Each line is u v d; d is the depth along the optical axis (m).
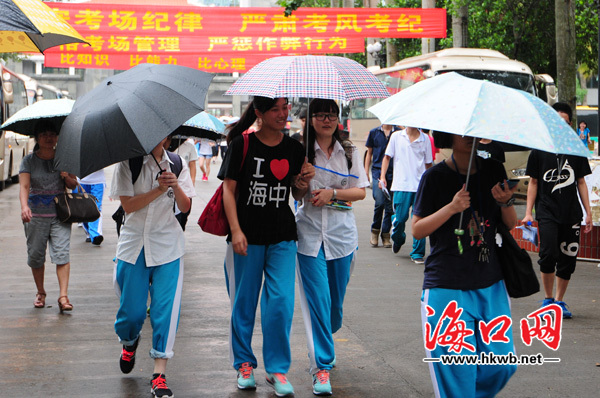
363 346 6.00
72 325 6.68
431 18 16.00
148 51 15.79
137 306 4.98
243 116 4.96
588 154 3.62
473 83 3.70
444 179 4.05
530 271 4.09
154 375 4.88
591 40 20.77
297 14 15.95
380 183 10.25
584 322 6.73
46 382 5.16
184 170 5.30
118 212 7.54
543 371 5.39
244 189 4.88
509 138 3.46
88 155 4.50
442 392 4.01
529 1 20.66
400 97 3.90
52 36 6.38
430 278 4.08
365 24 16.02
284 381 4.86
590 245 9.88
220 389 5.03
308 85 4.67
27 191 7.04
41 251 7.20
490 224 4.05
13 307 7.37
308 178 4.98
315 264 5.07
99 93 4.78
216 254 10.43
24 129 7.37
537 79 17.94
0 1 5.37
